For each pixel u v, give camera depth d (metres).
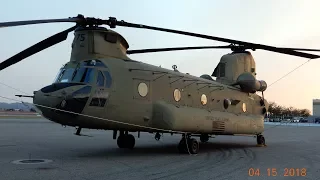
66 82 10.40
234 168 9.58
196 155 12.54
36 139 18.56
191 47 13.62
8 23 8.00
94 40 11.14
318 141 21.03
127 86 11.23
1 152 12.52
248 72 17.33
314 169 9.60
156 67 12.93
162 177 8.05
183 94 13.30
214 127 13.81
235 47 17.38
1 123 40.69
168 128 11.87
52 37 10.21
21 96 9.89
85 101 10.06
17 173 8.20
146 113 11.71
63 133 24.22
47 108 9.83
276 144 18.53
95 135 23.00
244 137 25.00
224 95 15.52
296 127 51.28
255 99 17.80
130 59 12.27
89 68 10.62
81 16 10.72
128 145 14.35
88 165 9.56
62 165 9.49
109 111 10.68
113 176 8.05
